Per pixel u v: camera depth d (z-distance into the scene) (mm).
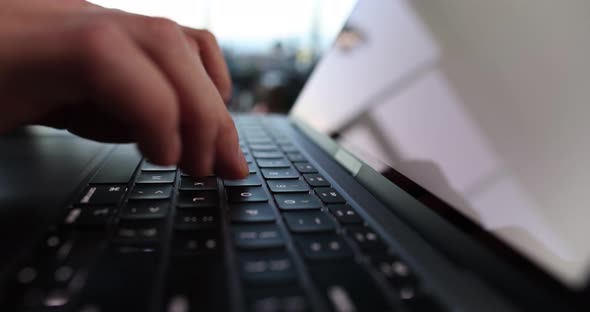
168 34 116
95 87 94
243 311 80
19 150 186
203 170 130
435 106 157
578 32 113
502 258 98
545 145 108
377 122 192
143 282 86
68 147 194
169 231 109
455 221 117
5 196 127
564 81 111
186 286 86
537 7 129
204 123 122
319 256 100
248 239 106
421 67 178
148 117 102
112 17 116
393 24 217
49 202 123
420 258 103
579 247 89
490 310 85
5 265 90
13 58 91
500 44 138
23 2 116
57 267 90
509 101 125
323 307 82
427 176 140
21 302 81
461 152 133
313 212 127
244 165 147
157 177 151
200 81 122
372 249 106
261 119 319
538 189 103
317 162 192
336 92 253
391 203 137
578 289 85
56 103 104
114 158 176
